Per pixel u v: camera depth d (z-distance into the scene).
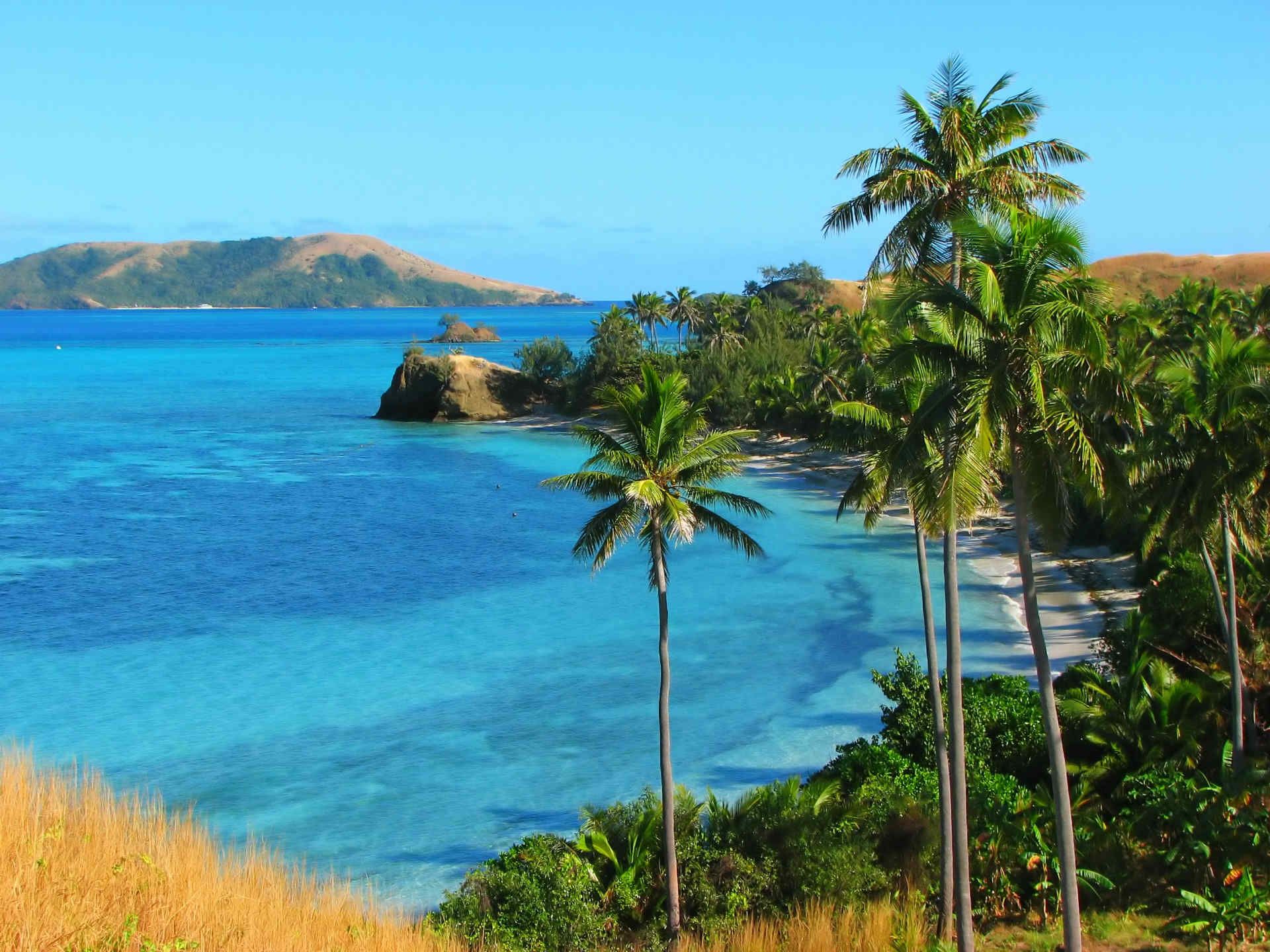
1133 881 27.58
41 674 53.41
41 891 18.19
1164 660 37.72
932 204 27.69
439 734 46.16
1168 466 31.14
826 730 46.19
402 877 34.31
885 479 28.72
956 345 22.48
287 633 60.75
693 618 62.97
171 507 97.69
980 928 27.09
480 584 71.56
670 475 30.30
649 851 30.81
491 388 160.25
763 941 26.09
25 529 87.62
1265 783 28.22
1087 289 21.66
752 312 171.38
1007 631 57.91
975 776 32.69
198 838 23.44
